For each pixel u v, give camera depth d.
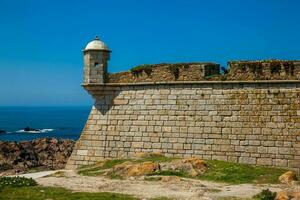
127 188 23.86
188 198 20.92
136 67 34.84
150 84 34.28
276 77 30.72
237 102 31.61
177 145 32.66
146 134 33.72
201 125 32.25
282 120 30.20
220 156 31.34
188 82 33.09
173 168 28.17
